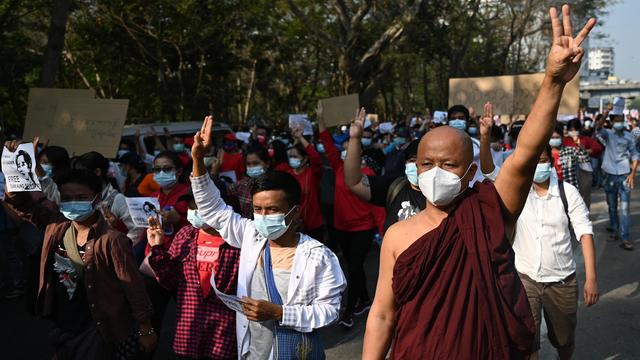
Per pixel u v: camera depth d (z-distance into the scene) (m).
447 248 2.18
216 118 30.42
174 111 27.08
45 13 20.89
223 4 24.59
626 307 6.64
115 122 8.02
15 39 22.81
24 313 7.03
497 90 10.70
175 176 5.52
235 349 3.69
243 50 29.83
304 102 40.91
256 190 3.21
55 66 12.94
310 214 7.48
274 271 3.27
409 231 2.38
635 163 9.66
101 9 23.41
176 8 23.36
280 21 31.62
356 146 4.94
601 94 84.31
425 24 26.06
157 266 3.81
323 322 3.16
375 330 2.45
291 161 7.50
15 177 4.19
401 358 2.22
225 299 3.22
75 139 8.08
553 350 5.38
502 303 2.14
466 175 2.29
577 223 4.47
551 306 4.45
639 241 10.00
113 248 3.64
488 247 2.15
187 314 3.74
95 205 3.75
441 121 11.18
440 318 2.15
